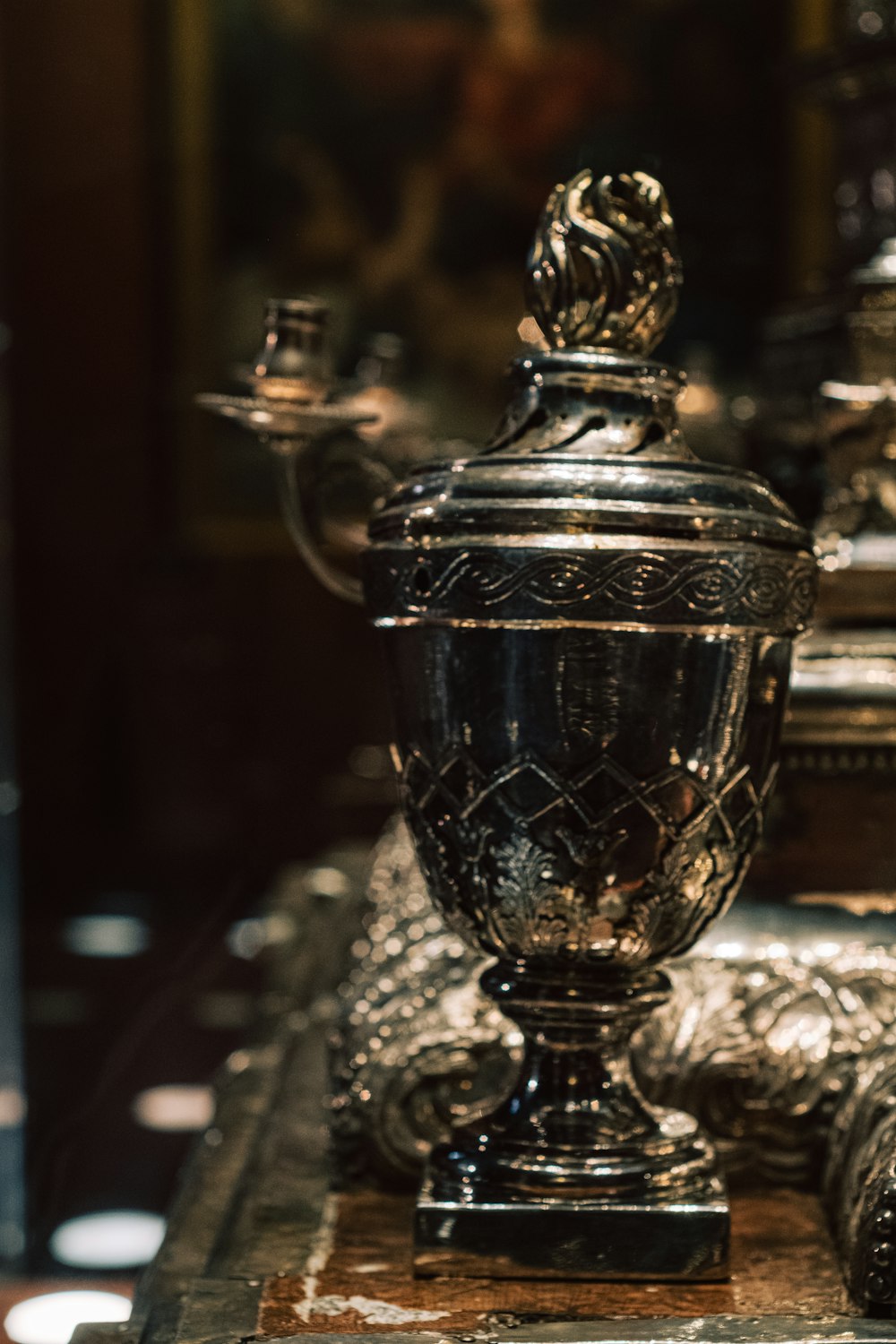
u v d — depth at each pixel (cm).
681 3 364
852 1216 76
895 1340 66
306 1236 85
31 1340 151
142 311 331
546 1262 77
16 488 315
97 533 327
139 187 329
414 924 101
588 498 72
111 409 322
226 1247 83
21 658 326
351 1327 71
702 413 171
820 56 140
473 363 429
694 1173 79
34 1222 187
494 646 73
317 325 98
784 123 315
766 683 76
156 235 340
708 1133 90
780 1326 68
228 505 359
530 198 427
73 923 333
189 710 358
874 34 134
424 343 428
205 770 362
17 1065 257
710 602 72
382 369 212
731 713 74
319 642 381
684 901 76
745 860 78
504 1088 92
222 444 356
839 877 98
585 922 76
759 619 73
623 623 72
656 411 79
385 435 188
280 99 403
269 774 373
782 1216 88
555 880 75
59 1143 208
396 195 421
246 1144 104
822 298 145
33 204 301
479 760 74
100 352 316
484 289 428
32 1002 287
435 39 422
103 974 299
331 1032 95
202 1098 233
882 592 105
